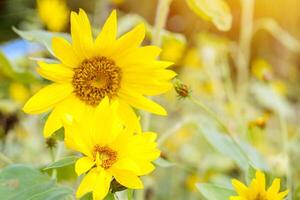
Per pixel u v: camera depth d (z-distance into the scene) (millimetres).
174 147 1764
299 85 2850
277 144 1837
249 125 1149
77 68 838
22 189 800
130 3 3178
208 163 1549
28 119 1487
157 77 833
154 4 3201
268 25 2105
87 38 828
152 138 792
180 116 1951
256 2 3264
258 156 997
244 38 1918
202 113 1920
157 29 1081
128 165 768
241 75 1877
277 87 2188
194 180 1502
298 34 3236
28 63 1617
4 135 1430
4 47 1940
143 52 831
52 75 823
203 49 1924
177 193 1472
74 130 774
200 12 1073
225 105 1763
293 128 1930
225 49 2012
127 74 842
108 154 784
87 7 2961
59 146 979
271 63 3307
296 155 1519
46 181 811
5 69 1171
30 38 952
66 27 1999
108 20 830
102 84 840
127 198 869
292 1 3209
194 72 2154
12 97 1556
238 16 3225
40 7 1738
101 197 756
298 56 3330
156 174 1472
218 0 1072
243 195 833
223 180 1320
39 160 1431
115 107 796
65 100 832
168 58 1975
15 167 813
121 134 789
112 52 839
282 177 1133
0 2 2656
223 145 1021
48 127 817
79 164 762
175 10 3002
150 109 840
